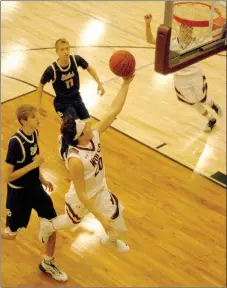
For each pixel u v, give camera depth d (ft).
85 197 13.05
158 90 26.99
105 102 25.50
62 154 20.36
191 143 23.80
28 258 17.40
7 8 33.58
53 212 15.80
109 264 17.67
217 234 19.58
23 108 14.29
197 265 18.26
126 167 21.95
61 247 17.98
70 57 19.10
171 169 22.20
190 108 26.00
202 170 22.35
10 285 16.46
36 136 14.89
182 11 20.34
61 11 33.91
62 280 16.76
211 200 20.98
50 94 25.70
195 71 22.90
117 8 35.22
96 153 13.75
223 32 16.07
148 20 19.19
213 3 17.63
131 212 19.89
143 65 28.96
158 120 24.91
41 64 28.04
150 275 17.57
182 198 20.86
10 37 30.32
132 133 23.88
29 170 14.57
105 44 30.58
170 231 19.36
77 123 13.12
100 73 27.76
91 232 18.61
